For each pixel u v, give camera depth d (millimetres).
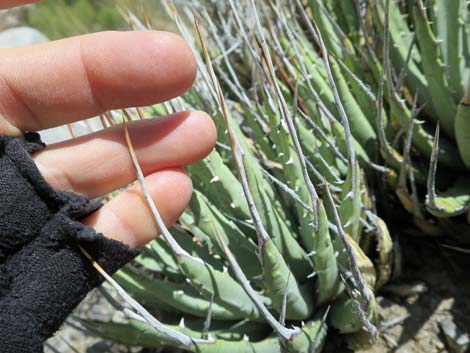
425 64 141
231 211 143
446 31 145
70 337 168
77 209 105
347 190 123
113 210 110
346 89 150
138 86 108
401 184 139
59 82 111
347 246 107
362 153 148
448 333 136
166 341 134
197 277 120
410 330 141
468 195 139
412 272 151
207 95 148
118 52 105
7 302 103
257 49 146
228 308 129
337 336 142
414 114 137
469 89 125
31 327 102
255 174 132
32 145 110
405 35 159
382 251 137
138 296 148
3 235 104
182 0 188
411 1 170
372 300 120
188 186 113
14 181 104
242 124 176
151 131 110
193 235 149
